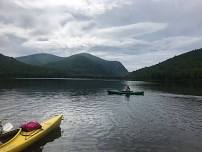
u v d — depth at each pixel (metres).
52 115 38.84
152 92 83.06
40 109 44.44
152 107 48.69
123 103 54.53
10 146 20.69
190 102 56.88
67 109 45.12
